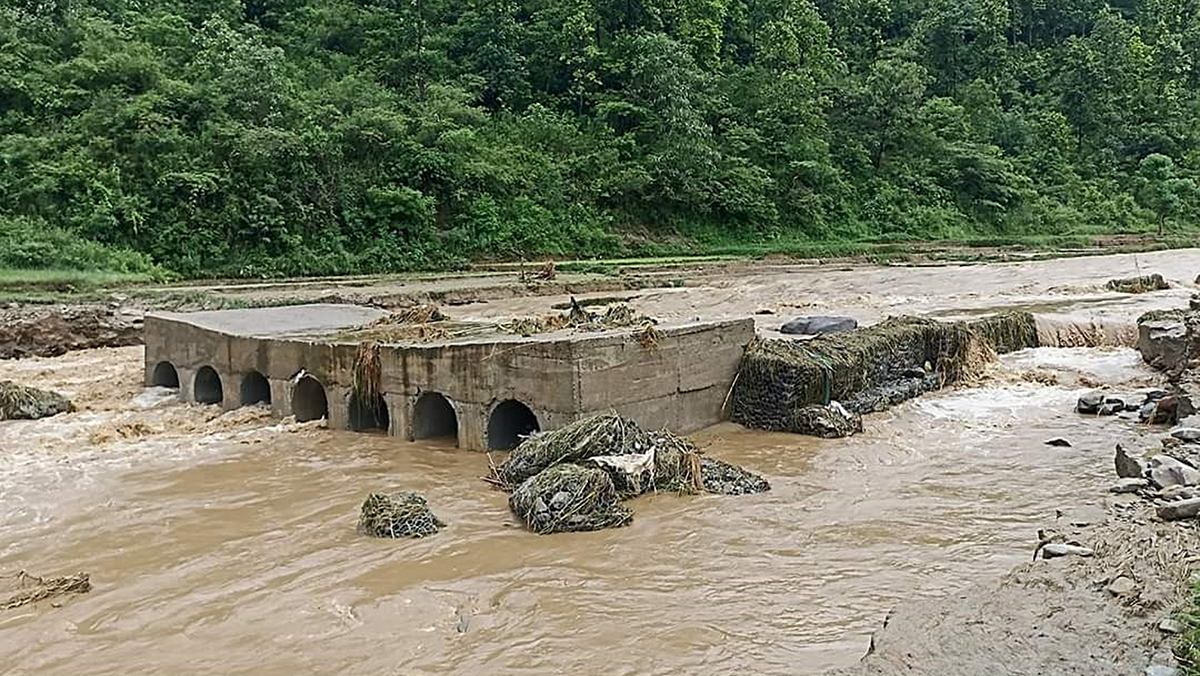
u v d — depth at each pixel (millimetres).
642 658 7805
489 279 43250
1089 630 6984
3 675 7836
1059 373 21391
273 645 8289
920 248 62750
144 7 61094
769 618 8547
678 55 63469
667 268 49938
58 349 27812
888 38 91875
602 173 59719
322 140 49719
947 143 75000
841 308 32438
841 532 10945
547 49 67625
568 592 9281
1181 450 12242
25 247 38312
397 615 8836
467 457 14836
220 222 44500
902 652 6902
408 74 63344
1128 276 42156
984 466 14039
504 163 56719
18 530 11586
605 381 14477
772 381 16578
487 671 7668
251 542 11008
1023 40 95750
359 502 12531
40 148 44312
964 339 21453
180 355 20422
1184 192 77375
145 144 45531
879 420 17281
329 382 17000
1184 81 89812
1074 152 83000
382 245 48625
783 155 67312
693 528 11094
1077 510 10750
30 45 50875
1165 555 8391
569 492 11383
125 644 8391
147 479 13797
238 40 54656
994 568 9664
